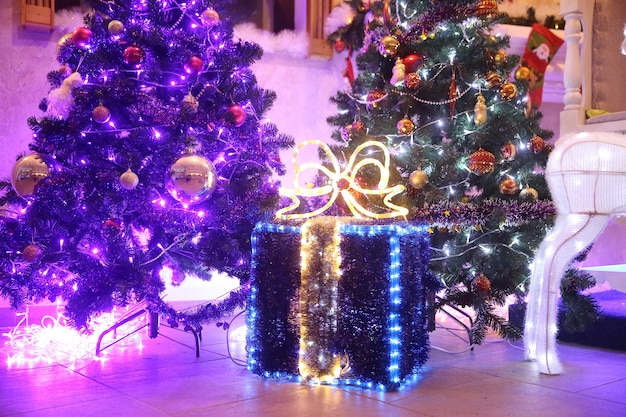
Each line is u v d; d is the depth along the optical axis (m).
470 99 3.33
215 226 2.93
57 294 2.89
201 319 2.86
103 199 2.73
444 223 2.99
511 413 2.03
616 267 3.79
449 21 3.28
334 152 3.47
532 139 3.17
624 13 3.85
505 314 3.98
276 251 2.50
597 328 3.11
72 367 2.64
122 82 2.79
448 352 3.01
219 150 3.00
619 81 3.84
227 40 3.17
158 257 2.91
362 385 2.37
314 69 4.93
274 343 2.47
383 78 3.55
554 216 2.94
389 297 2.33
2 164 4.03
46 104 3.05
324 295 2.41
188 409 2.06
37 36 4.12
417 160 3.13
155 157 2.79
